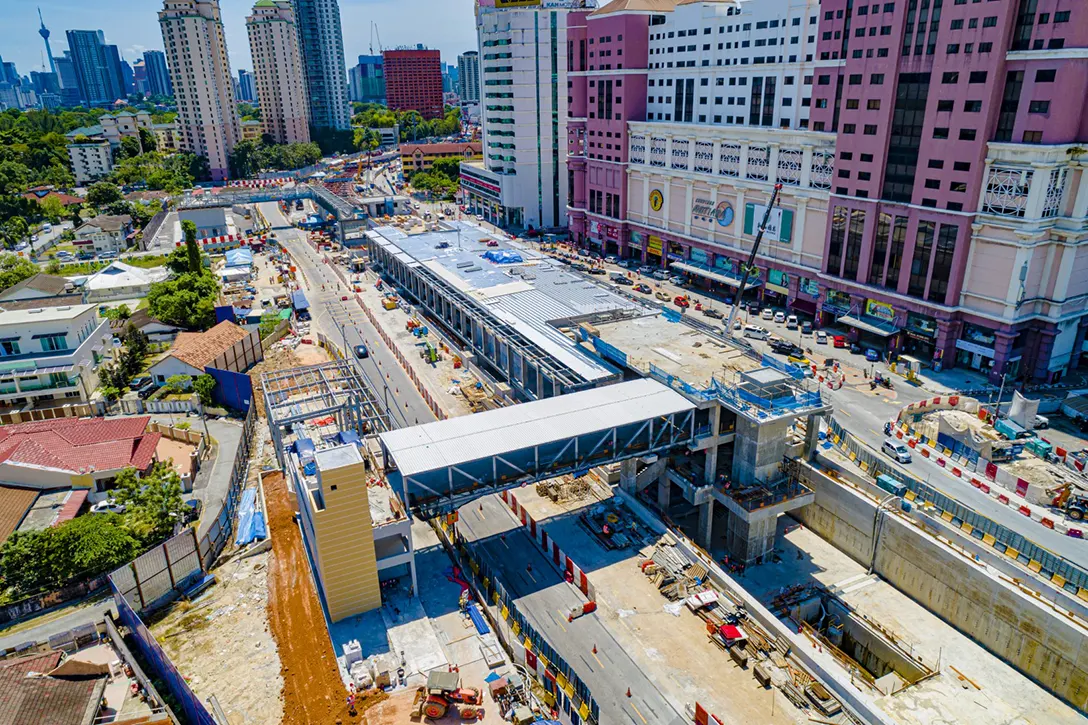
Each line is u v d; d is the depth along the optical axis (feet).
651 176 568.82
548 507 289.53
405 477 220.64
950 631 245.45
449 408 367.04
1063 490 256.11
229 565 248.32
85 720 175.83
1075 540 238.68
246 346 427.74
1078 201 325.62
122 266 584.40
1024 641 224.53
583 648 214.28
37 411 346.74
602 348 321.93
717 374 293.43
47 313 383.65
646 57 573.33
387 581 238.89
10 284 542.16
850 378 372.79
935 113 352.90
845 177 408.46
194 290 504.02
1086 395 331.16
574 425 251.19
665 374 284.20
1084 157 317.63
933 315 375.25
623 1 573.33
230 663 204.44
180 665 203.62
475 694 188.03
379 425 317.22
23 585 227.40
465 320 437.58
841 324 438.40
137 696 189.16
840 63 406.82
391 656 203.21
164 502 256.93
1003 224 336.90
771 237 473.67
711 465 271.90
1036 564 227.20
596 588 240.53
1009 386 354.13
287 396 332.60
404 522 223.92
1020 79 322.55
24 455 286.05
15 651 202.39
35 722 169.78
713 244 519.19
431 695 186.29
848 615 249.96
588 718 186.09
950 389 354.54
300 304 527.40
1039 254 337.93
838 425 310.65
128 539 238.68
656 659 209.97
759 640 214.07
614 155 604.90
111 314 490.08
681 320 366.22
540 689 194.70
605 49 588.50
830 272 433.07
